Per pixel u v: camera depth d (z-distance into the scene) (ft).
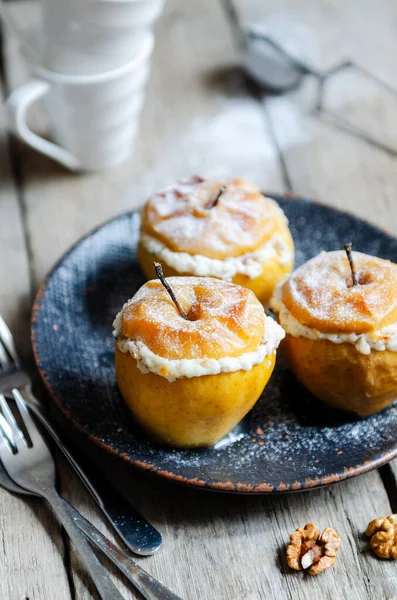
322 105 2.69
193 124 2.61
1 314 2.13
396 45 2.87
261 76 2.70
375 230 2.17
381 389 1.84
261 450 1.85
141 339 1.78
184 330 1.77
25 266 2.23
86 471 1.86
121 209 2.39
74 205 2.39
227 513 1.83
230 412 1.80
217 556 1.79
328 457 1.83
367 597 1.75
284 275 2.02
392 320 1.83
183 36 2.86
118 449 1.79
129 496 1.85
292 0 3.00
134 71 2.31
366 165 2.52
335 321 1.83
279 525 1.83
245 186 2.08
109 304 2.07
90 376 1.94
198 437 1.82
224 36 2.87
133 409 1.83
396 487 1.89
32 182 2.43
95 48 2.23
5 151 2.49
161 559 1.78
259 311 1.82
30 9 2.79
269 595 1.75
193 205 2.02
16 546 1.79
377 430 1.88
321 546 1.79
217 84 2.72
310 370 1.87
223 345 1.77
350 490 1.87
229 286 1.84
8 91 2.61
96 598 1.74
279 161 2.53
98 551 1.78
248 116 2.65
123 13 2.18
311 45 2.74
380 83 2.67
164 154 2.53
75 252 2.10
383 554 1.78
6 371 1.99
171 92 2.69
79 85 2.26
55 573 1.76
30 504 1.83
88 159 2.42
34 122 2.56
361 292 1.85
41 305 2.00
